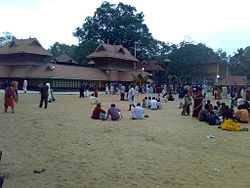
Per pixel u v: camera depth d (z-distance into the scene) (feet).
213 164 26.30
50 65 159.43
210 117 51.85
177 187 20.07
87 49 232.94
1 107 68.28
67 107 74.54
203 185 20.61
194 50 235.20
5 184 19.48
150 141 36.17
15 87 75.97
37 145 31.48
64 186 19.57
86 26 251.19
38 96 111.34
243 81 220.23
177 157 28.37
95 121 51.49
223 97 138.41
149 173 23.02
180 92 81.66
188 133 42.68
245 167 25.66
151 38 255.09
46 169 23.21
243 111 56.59
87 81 172.14
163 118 59.26
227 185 20.76
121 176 22.06
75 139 35.37
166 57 245.04
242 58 285.23
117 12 248.93
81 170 23.24
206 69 269.23
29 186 19.33
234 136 41.06
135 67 221.25
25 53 166.50
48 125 45.03
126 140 35.88
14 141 33.04
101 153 28.99
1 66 173.47
